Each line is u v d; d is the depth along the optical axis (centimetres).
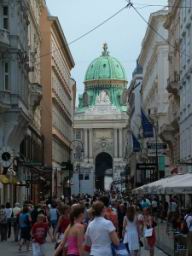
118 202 3575
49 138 9200
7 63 5284
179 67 6231
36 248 2314
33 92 7025
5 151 4631
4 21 5316
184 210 3581
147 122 6412
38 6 8375
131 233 2142
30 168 6969
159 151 7069
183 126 5878
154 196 6178
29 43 7169
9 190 5628
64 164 10438
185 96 5741
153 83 9169
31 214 3338
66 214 2377
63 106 11475
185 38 5725
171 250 2719
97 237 1320
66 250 1373
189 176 2958
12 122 5278
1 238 3859
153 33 8925
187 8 5538
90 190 13225
